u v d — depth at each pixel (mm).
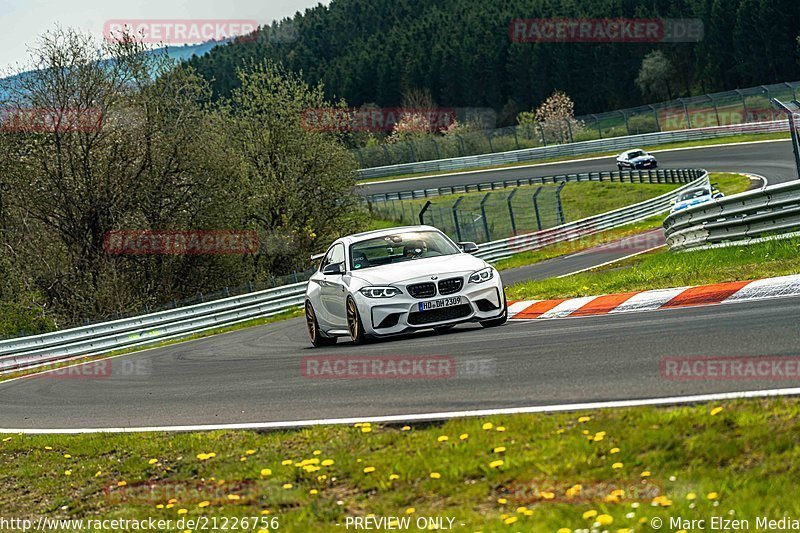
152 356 36625
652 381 13047
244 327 53875
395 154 166250
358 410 14820
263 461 12742
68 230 68938
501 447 10898
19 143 67688
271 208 86062
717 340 15297
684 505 8227
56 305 67375
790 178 92875
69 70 66250
